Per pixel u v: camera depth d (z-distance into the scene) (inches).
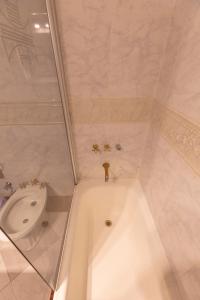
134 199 59.4
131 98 48.1
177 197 35.3
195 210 29.2
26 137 36.9
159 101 44.5
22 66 36.1
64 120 49.4
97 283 46.0
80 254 46.3
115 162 60.6
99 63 42.4
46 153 44.1
